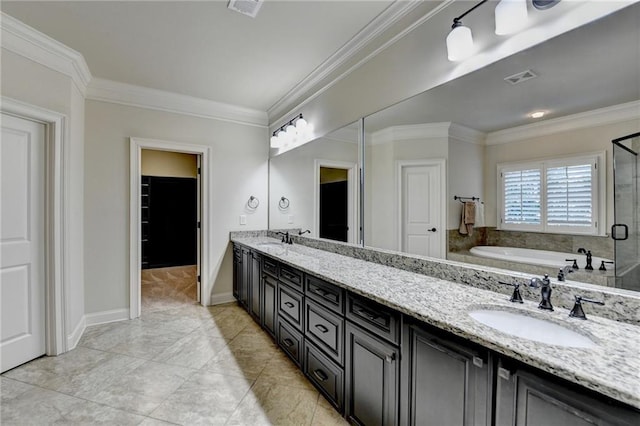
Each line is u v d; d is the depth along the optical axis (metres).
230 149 3.92
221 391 2.02
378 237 2.29
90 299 3.11
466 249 1.69
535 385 0.90
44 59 2.38
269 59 2.70
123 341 2.77
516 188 1.47
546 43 1.29
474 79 1.59
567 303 1.26
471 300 1.37
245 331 3.01
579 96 1.23
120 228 3.26
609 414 0.75
